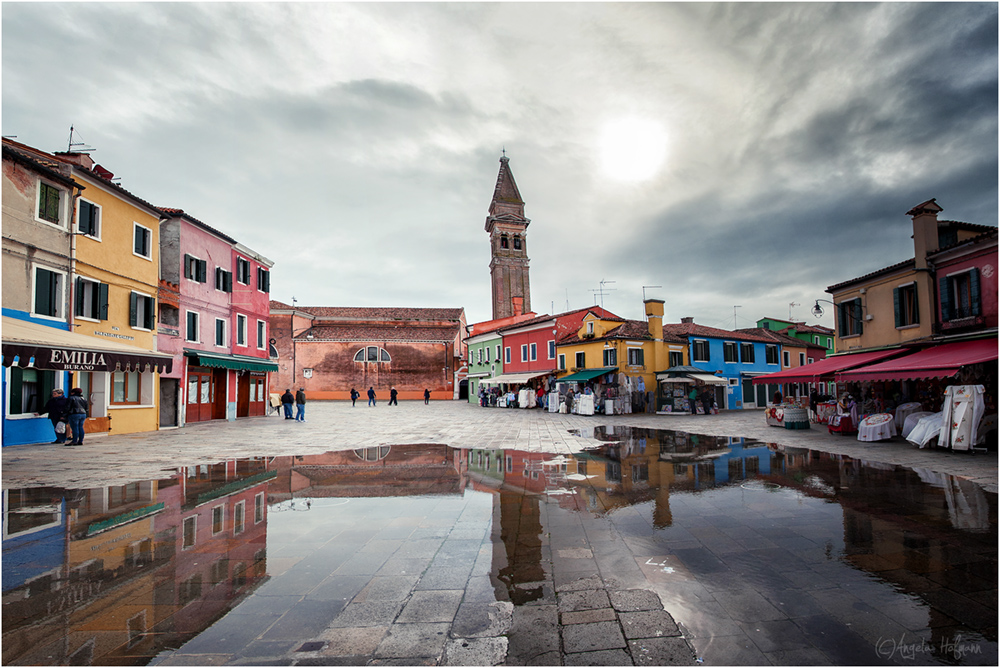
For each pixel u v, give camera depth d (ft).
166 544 18.01
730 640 11.14
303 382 177.78
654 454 40.34
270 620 12.22
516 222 257.34
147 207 62.75
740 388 116.47
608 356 102.63
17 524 20.59
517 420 83.25
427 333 191.72
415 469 34.14
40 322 47.91
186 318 73.05
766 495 25.20
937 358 43.75
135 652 10.75
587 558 16.42
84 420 48.78
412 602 13.21
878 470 31.58
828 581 14.37
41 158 50.98
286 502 24.50
